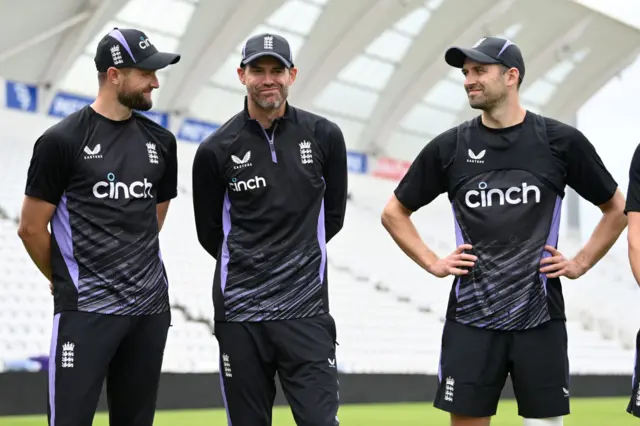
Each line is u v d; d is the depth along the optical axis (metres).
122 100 13.51
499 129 13.95
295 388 13.66
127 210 13.49
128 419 13.88
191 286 49.06
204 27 58.66
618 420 34.41
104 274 13.32
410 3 63.75
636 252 12.55
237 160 13.75
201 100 64.31
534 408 13.73
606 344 65.12
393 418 33.75
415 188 14.62
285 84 13.34
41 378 31.58
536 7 68.62
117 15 56.03
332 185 14.27
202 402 35.72
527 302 13.64
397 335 53.19
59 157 13.25
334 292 56.41
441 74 72.12
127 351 13.66
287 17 62.31
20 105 54.66
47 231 13.62
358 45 65.50
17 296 41.50
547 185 13.77
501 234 13.72
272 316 13.63
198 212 14.34
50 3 51.53
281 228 13.72
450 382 13.88
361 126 75.25
